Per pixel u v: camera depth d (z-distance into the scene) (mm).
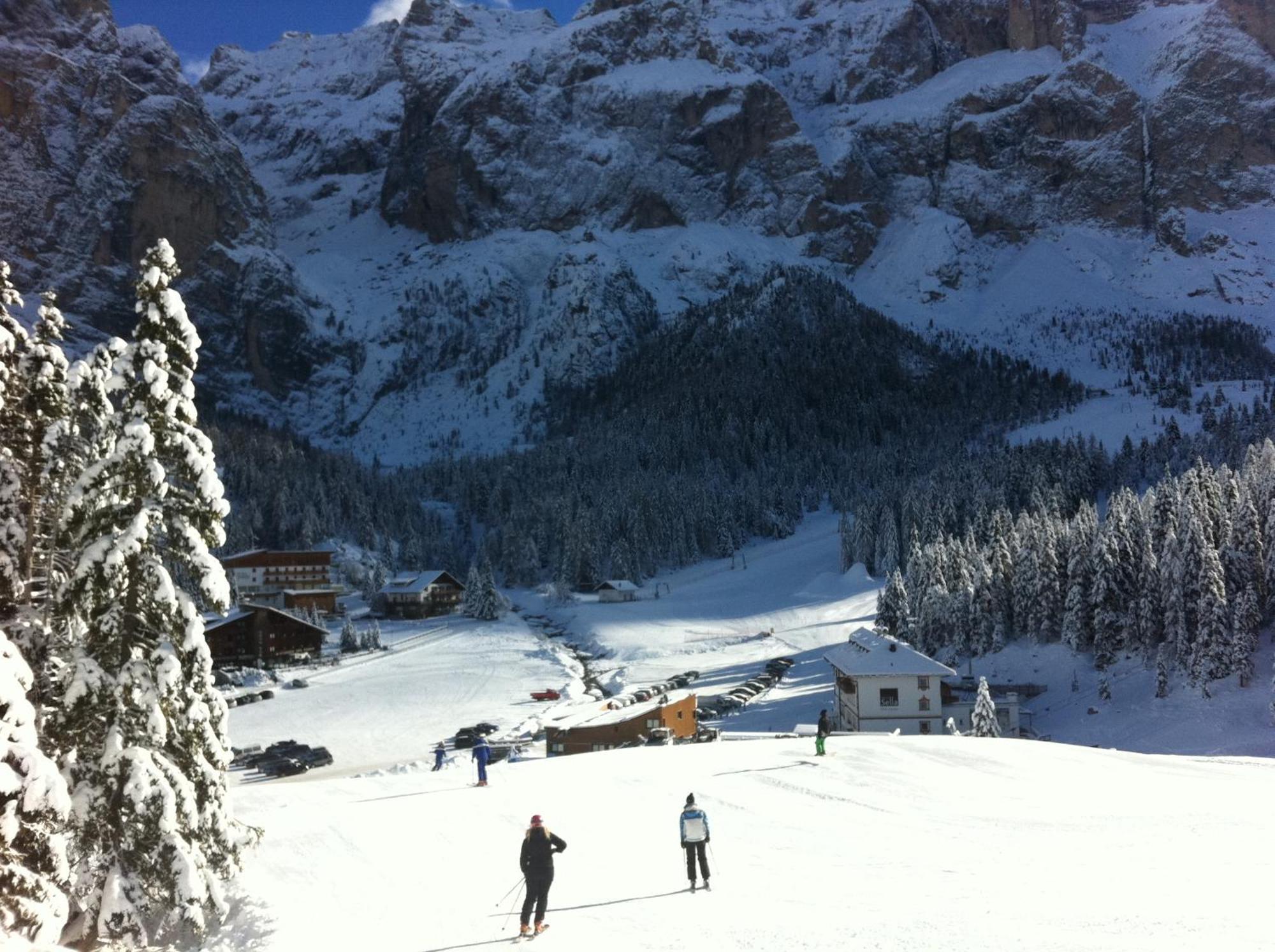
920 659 73312
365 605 170000
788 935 17469
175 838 20328
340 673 114438
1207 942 14727
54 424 22938
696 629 141250
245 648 118625
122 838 20438
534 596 178375
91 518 20938
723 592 167500
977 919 17375
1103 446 196375
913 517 161375
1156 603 88438
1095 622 91375
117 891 19734
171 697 21484
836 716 81125
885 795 31578
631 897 21828
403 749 79062
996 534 123750
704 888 21906
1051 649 96375
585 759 39688
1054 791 32062
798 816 29094
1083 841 24250
